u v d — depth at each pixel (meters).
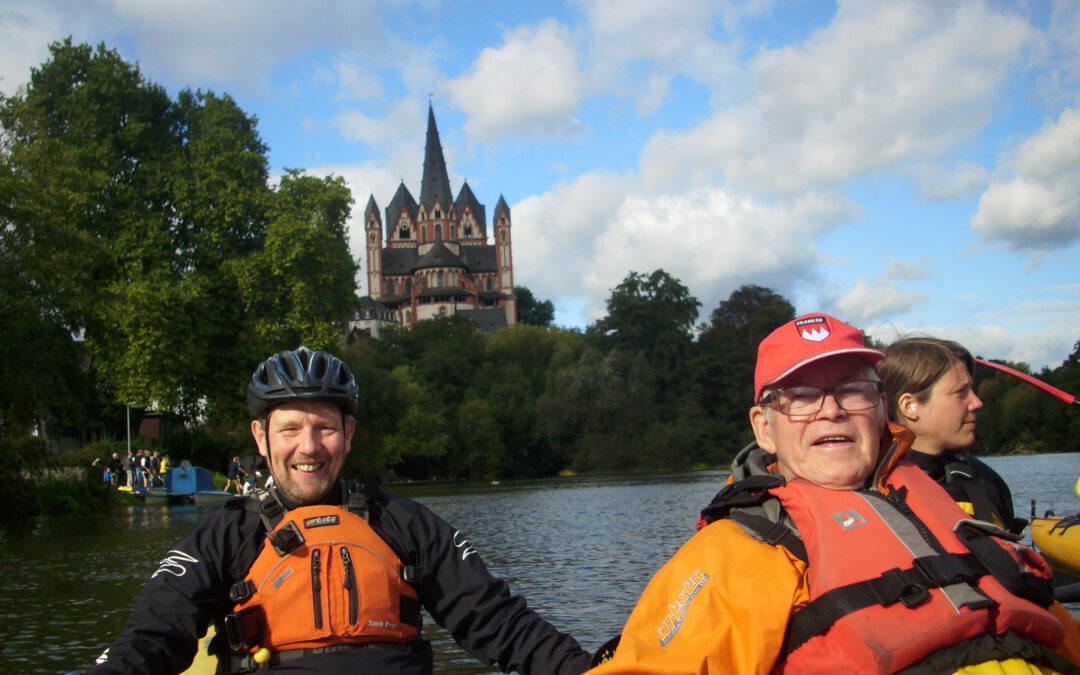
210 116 37.22
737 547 2.47
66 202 31.45
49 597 10.12
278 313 37.00
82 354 31.98
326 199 37.16
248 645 2.92
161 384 32.56
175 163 35.91
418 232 173.00
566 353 91.31
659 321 87.19
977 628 2.25
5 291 23.42
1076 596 3.59
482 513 26.05
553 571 11.59
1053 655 2.37
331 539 2.98
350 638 2.93
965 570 2.31
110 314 30.50
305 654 2.90
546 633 3.15
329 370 3.18
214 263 36.31
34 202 24.22
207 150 36.38
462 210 178.38
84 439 42.75
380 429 51.28
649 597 2.56
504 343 95.62
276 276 36.47
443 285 160.38
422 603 3.22
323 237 36.91
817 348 2.57
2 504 23.48
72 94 35.12
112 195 34.00
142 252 33.34
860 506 2.45
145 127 35.69
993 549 2.40
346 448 3.22
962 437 3.78
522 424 81.19
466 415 78.38
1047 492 21.12
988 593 2.30
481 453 78.00
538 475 81.56
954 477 3.74
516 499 35.78
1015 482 26.08
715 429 77.81
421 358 94.81
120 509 27.64
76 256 25.50
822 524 2.42
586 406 78.94
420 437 73.06
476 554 3.24
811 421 2.60
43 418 26.34
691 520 20.11
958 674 2.22
